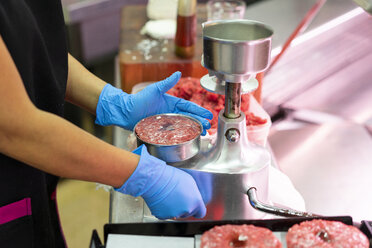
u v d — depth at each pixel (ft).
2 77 2.52
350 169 4.53
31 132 2.76
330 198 4.25
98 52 9.94
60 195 7.90
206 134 4.13
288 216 2.97
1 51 2.49
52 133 2.83
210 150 3.48
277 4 7.04
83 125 9.41
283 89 5.32
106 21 9.59
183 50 5.93
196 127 3.62
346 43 5.33
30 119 2.73
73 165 2.99
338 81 5.21
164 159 3.40
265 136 4.55
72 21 8.74
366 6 3.47
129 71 5.96
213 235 2.64
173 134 3.50
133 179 3.25
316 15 5.69
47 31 3.73
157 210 3.44
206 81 3.36
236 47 2.75
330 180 4.44
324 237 2.61
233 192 3.34
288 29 6.14
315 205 4.18
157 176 3.28
